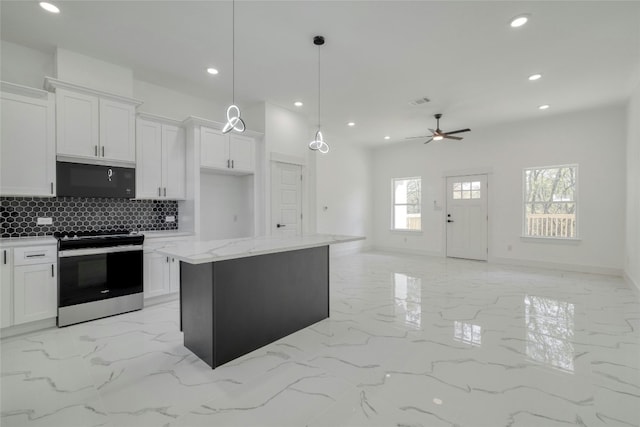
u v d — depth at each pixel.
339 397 1.88
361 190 7.93
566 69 3.77
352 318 3.23
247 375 2.13
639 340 2.64
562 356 2.37
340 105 5.00
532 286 4.45
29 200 3.23
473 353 2.43
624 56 3.44
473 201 6.62
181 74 3.92
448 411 1.74
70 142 3.15
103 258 3.23
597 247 5.23
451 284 4.59
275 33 3.04
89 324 3.06
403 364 2.27
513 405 1.79
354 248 7.68
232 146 4.50
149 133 3.81
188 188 4.13
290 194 5.25
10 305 2.71
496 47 3.27
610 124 5.10
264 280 2.61
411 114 5.48
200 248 2.35
